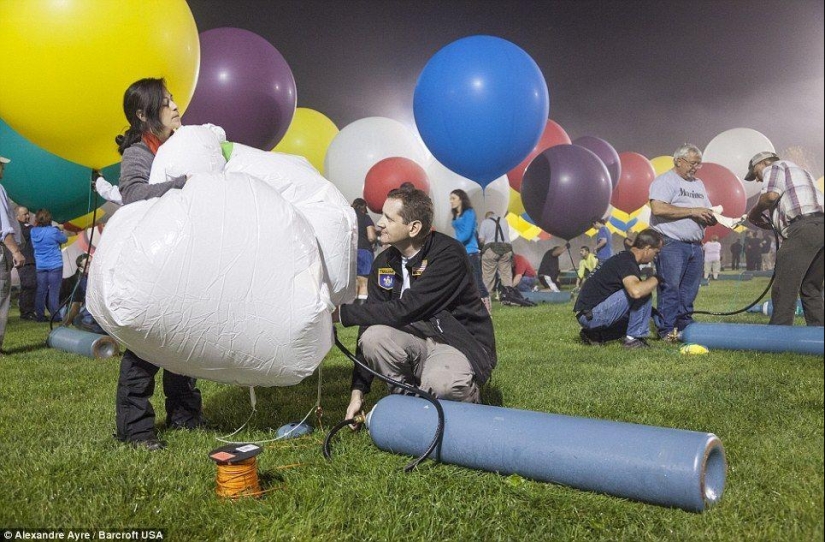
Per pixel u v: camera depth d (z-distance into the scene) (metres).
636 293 5.01
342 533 1.84
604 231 11.34
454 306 2.81
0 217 5.27
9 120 5.00
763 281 13.72
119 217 2.39
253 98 6.93
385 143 11.24
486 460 2.24
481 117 7.34
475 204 11.15
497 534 1.85
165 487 2.18
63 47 4.54
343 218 2.60
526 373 4.02
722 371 3.97
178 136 2.58
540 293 10.38
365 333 2.74
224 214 2.21
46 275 8.29
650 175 14.25
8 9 4.52
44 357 5.29
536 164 9.84
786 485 2.06
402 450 2.45
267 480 2.23
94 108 4.82
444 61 7.59
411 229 2.70
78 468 2.34
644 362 4.40
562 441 2.10
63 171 7.78
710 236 14.20
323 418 3.06
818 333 4.48
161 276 2.13
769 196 4.25
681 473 1.87
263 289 2.21
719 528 1.79
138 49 4.73
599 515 1.94
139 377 2.65
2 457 2.50
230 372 2.35
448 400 2.53
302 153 12.19
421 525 1.89
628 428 2.07
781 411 2.94
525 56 7.66
